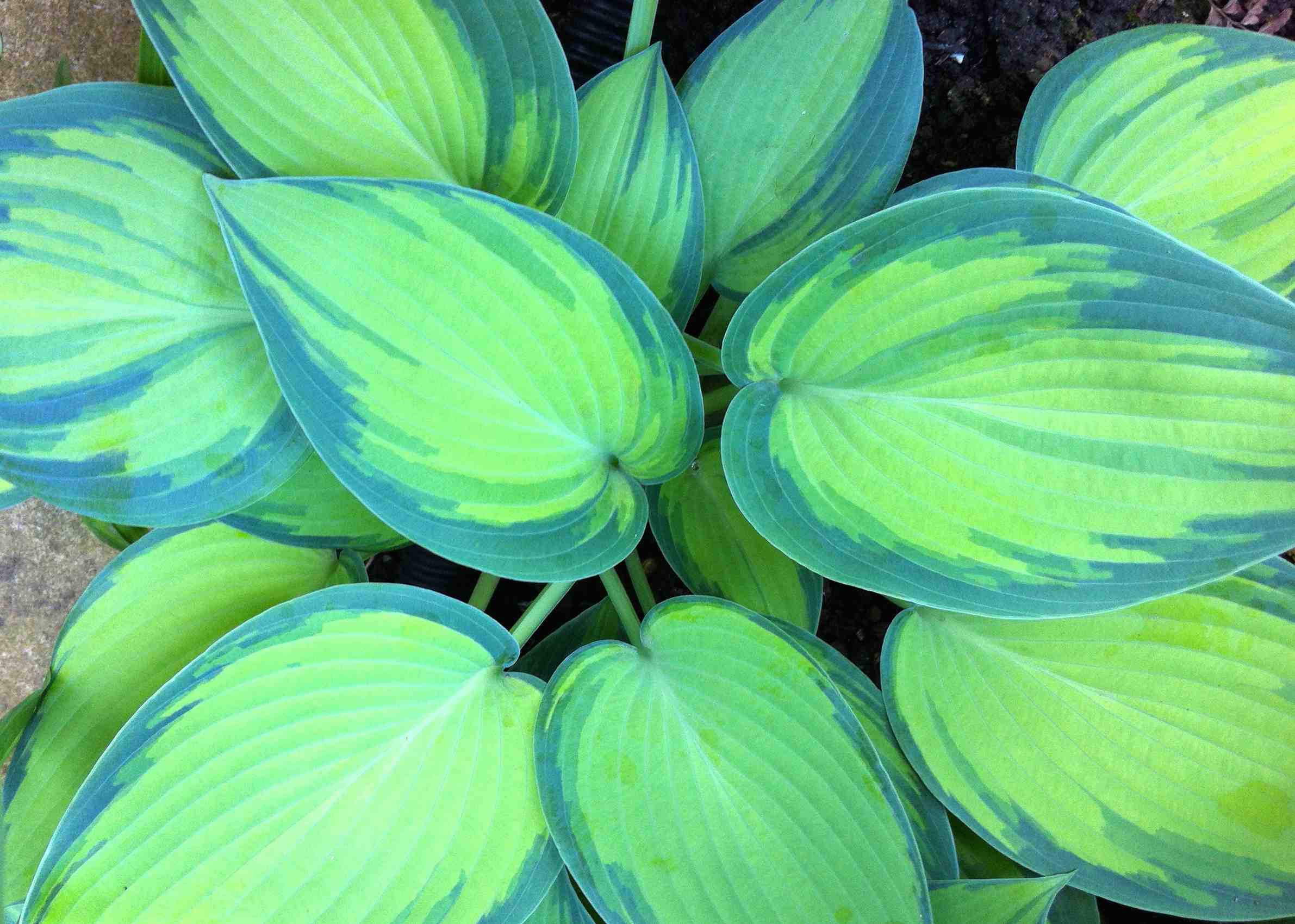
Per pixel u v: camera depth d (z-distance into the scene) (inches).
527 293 13.1
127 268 13.8
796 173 16.1
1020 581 13.2
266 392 14.3
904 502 13.7
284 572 15.7
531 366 13.5
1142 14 19.4
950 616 15.5
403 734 13.9
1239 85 16.2
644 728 14.2
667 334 13.6
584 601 20.0
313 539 15.2
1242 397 12.6
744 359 13.9
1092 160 16.6
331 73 13.7
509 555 13.4
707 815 13.9
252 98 13.4
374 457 13.0
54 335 13.6
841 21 15.7
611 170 15.3
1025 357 13.1
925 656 15.3
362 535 15.5
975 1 19.5
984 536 13.4
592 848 13.6
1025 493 13.3
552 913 15.0
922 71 15.6
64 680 14.7
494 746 14.1
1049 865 14.8
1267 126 16.2
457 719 14.1
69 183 13.5
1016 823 15.0
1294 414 12.4
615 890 13.5
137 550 15.0
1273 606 14.6
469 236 12.9
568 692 14.1
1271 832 14.6
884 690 15.1
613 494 14.6
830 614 20.1
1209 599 14.8
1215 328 12.5
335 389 12.8
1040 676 15.2
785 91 15.9
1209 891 14.6
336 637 13.6
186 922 13.0
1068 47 19.3
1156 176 16.5
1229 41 16.3
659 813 13.9
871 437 13.8
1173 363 12.7
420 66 13.9
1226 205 16.3
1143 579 12.9
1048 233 12.7
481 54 14.0
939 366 13.4
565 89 14.3
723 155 16.1
